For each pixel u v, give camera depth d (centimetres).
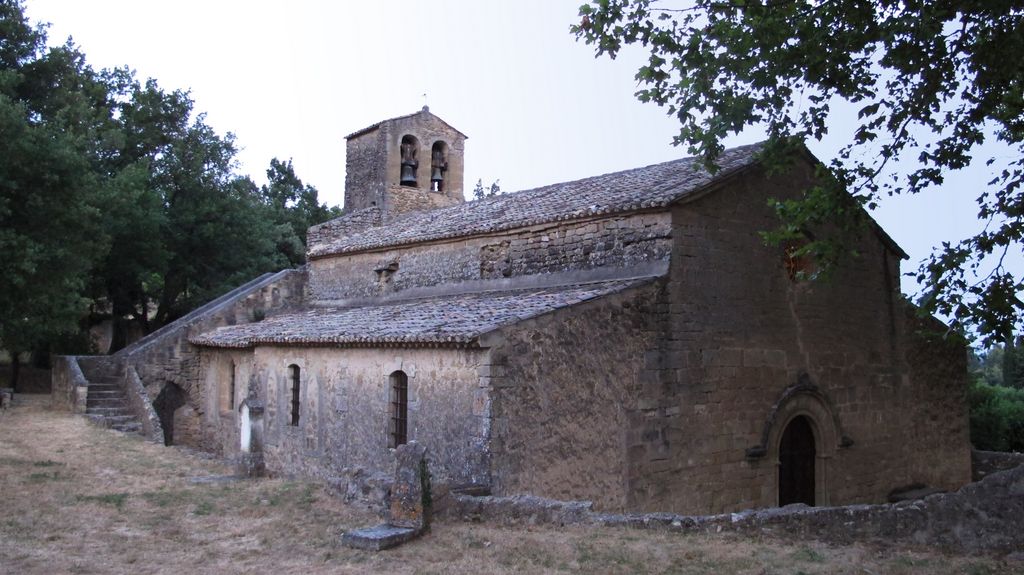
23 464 1503
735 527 1033
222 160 3666
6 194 1916
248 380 2181
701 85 1165
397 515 1056
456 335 1331
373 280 2419
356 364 1661
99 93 3259
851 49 1099
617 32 1194
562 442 1369
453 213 2470
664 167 2047
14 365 2994
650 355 1520
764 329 1730
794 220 1194
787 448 1786
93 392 2391
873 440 1956
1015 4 983
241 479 1484
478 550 952
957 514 986
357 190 3059
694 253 1609
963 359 2252
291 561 928
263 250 3938
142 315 3675
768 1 1134
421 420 1443
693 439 1570
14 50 2759
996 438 2784
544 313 1368
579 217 1730
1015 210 1085
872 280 2025
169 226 3416
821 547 973
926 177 1177
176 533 1058
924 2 1034
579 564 891
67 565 890
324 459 1742
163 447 1864
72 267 2116
